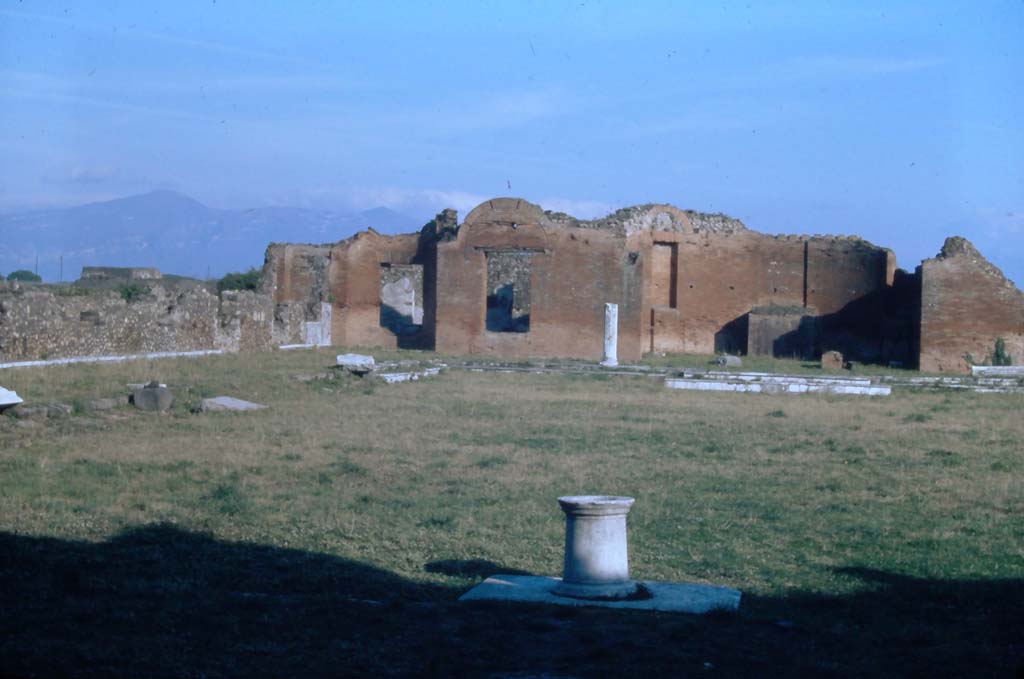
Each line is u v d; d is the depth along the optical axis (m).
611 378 31.53
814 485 14.55
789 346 43.44
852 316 44.69
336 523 11.55
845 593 9.42
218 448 15.94
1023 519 12.58
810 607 8.96
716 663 7.19
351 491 13.39
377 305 44.09
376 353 37.22
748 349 43.84
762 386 29.09
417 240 43.69
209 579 9.20
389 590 9.08
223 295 34.03
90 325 26.16
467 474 14.75
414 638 7.60
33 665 6.65
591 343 40.41
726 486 14.38
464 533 11.34
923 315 39.12
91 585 8.73
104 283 56.84
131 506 12.02
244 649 7.23
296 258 43.97
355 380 27.17
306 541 10.78
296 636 7.59
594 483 14.30
